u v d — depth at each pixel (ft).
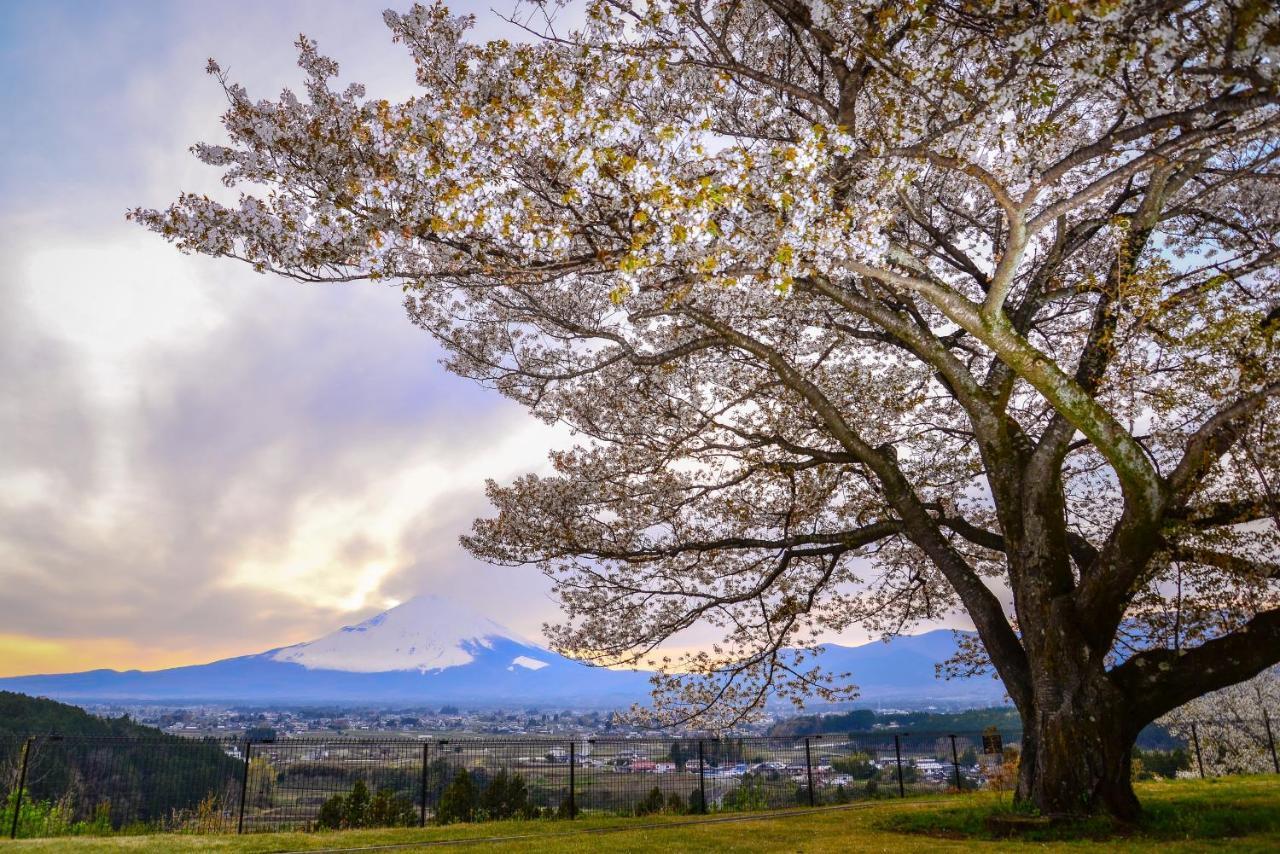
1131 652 42.65
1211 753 79.61
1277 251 32.86
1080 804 33.32
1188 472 31.83
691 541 55.72
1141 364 38.04
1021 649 39.01
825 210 25.32
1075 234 44.29
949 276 49.57
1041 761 34.86
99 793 50.57
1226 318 33.04
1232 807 37.52
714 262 24.94
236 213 27.35
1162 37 19.33
